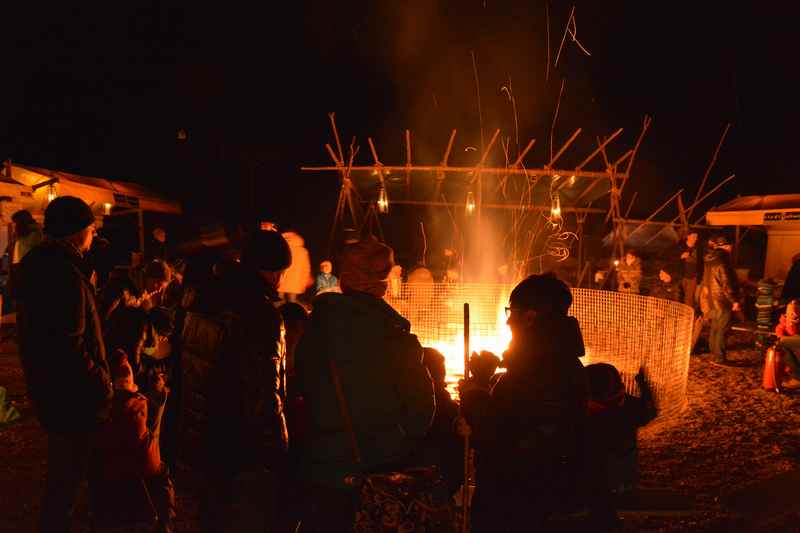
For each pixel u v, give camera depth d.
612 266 11.45
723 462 5.30
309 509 2.59
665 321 6.89
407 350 2.58
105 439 3.46
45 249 3.19
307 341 2.65
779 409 6.86
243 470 2.64
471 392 3.02
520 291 2.99
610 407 3.24
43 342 3.09
